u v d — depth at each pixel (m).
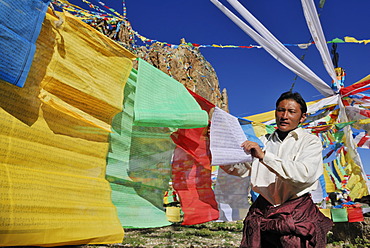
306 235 2.03
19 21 1.81
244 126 4.67
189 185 3.84
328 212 6.98
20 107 1.99
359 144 7.66
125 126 2.86
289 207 2.15
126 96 2.87
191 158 3.87
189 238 7.89
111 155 2.71
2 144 1.88
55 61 2.11
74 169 2.32
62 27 2.17
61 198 2.15
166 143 3.42
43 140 2.12
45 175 2.09
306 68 6.07
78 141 2.37
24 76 1.84
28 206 1.92
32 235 1.90
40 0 1.91
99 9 4.27
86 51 2.31
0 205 1.77
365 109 6.81
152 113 2.60
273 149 2.45
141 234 8.22
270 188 2.29
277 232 2.08
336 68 7.28
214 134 3.26
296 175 2.04
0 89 1.89
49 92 2.12
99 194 2.46
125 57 2.57
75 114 2.19
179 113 2.74
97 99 2.34
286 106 2.40
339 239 7.91
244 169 3.15
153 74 2.78
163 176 3.30
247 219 2.31
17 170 1.93
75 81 2.21
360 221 6.86
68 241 2.11
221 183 4.17
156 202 3.16
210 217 3.88
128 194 2.88
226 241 7.64
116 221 2.52
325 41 5.96
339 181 7.38
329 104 6.97
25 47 1.83
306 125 7.81
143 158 3.10
